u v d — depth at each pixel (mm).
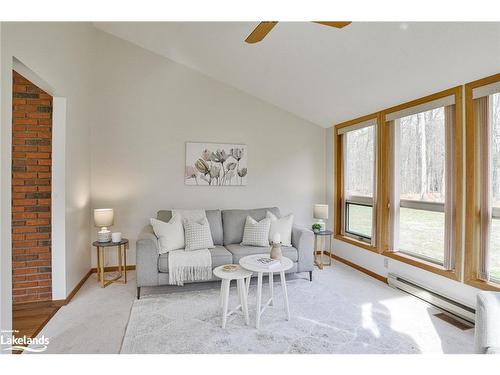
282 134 4758
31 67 2213
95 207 4004
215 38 3387
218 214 3992
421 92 3027
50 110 3000
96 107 4016
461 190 2688
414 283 3109
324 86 3676
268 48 3246
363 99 3635
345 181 4613
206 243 3504
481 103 2549
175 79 4297
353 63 2992
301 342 2225
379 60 2793
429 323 2535
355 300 3029
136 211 4148
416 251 3322
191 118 4352
